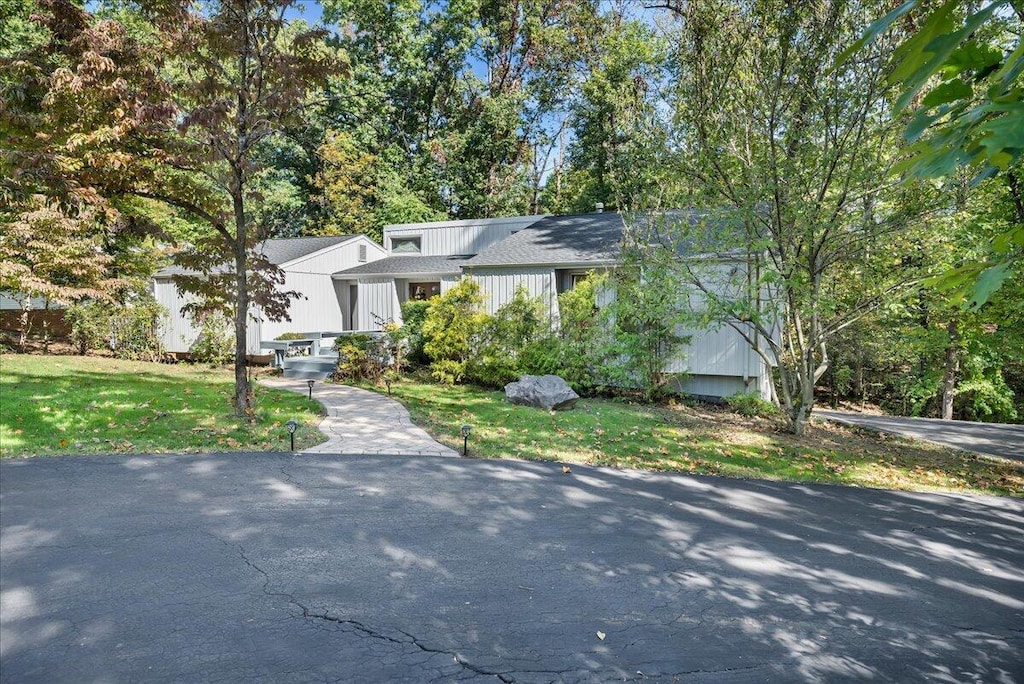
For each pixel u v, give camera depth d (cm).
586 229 1564
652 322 1153
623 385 1198
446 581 407
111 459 674
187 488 588
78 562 416
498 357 1286
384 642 327
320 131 2595
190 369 1527
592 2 2580
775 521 550
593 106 2536
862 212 817
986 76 121
